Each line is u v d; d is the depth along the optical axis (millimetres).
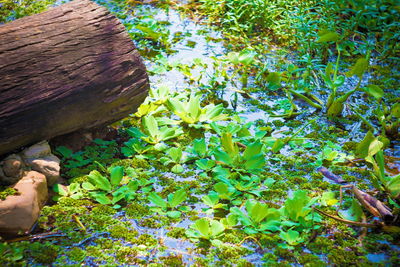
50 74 2494
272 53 4191
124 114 2848
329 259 2096
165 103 3271
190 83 3633
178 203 2367
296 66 3773
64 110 2523
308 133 3121
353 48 4203
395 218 2328
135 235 2201
